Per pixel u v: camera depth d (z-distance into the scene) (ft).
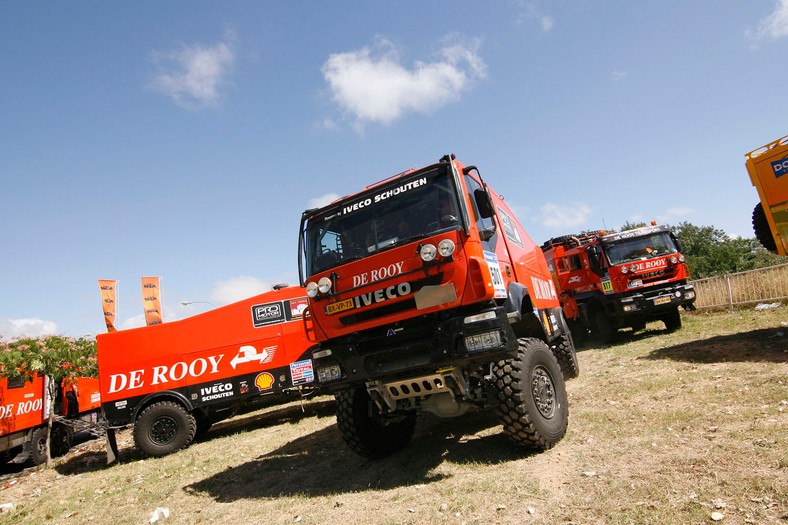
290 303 37.29
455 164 17.93
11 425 34.60
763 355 25.55
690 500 10.96
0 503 26.43
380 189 19.16
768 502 10.27
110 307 69.67
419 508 13.64
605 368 31.09
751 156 29.37
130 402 35.42
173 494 21.33
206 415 37.04
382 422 19.40
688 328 43.19
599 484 12.87
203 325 36.96
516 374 16.24
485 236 17.84
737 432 14.57
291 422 36.42
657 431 16.25
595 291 46.78
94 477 29.73
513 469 15.37
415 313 16.44
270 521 15.28
